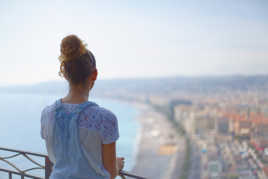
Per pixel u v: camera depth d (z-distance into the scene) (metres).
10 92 99.38
